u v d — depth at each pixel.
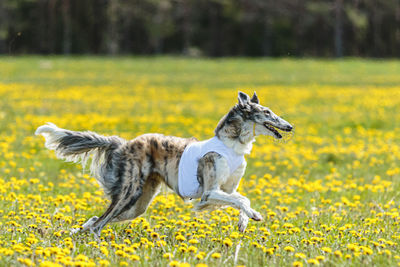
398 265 6.48
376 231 7.99
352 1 75.50
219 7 76.50
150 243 7.10
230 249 7.29
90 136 8.47
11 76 37.50
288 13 75.31
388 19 79.44
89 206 10.01
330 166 14.35
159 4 74.19
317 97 29.75
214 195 7.84
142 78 39.06
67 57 53.25
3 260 6.50
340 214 9.57
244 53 78.12
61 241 7.48
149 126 20.25
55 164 13.70
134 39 77.31
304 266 6.65
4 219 8.70
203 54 76.94
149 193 8.45
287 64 49.06
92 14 74.06
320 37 78.25
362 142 17.47
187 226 8.24
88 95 29.55
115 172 8.27
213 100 28.81
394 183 12.23
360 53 80.69
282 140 8.23
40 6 71.44
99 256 6.93
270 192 10.98
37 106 24.53
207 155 8.02
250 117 8.05
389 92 31.72
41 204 9.37
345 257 6.76
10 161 13.49
